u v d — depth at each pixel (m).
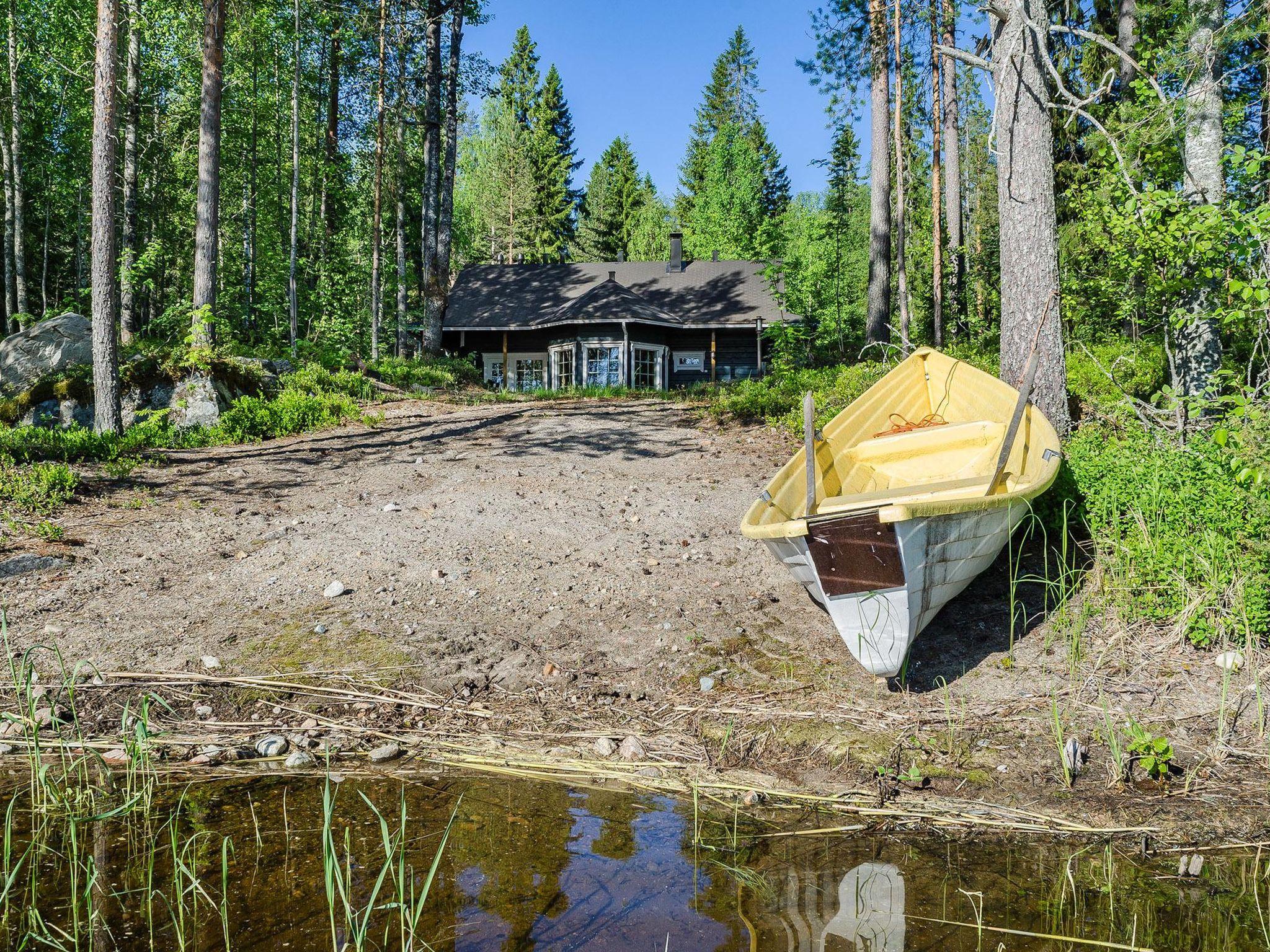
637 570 6.91
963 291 24.52
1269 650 4.94
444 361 26.17
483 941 2.66
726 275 31.77
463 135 62.25
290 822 3.56
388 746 4.41
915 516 4.32
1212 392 6.86
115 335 11.36
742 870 3.22
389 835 3.44
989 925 2.82
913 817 3.73
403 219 30.11
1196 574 5.38
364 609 6.09
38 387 13.47
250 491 9.09
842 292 29.53
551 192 60.12
